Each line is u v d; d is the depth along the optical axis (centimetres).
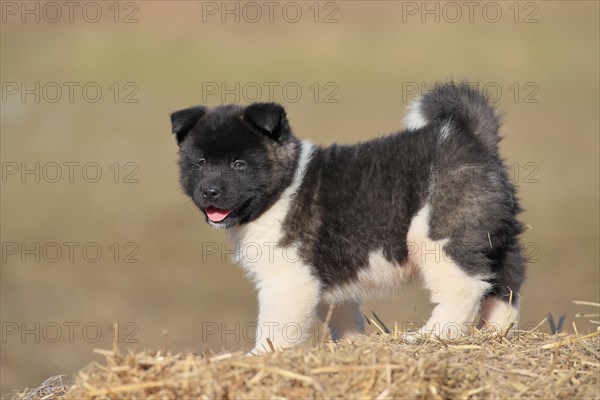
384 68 2761
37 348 1320
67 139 2353
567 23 3053
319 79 2697
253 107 830
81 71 2850
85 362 1280
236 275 1644
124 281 1597
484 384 607
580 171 2078
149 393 582
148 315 1449
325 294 828
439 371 598
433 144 804
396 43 2964
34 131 2408
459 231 784
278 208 821
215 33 3098
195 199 838
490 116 827
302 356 606
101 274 1625
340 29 3097
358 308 873
